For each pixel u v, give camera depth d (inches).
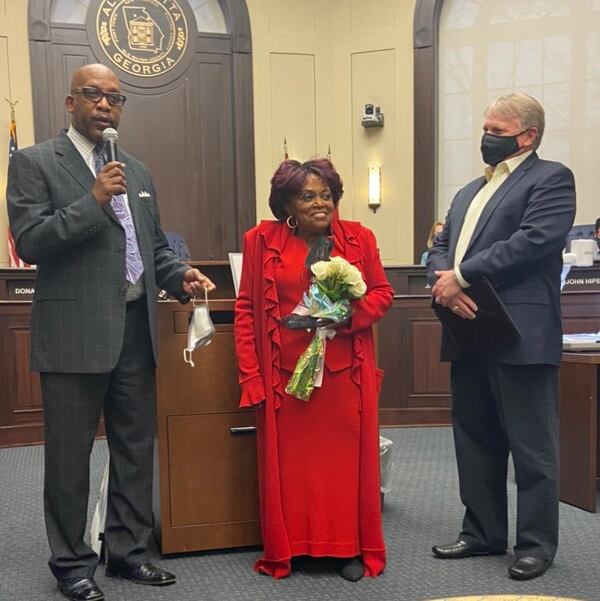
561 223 81.8
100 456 148.3
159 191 257.0
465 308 82.4
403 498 117.9
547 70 248.5
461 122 259.1
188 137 259.1
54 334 78.1
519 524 86.9
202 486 94.6
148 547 98.2
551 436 85.7
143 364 84.8
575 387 112.0
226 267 109.4
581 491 111.4
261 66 263.9
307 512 87.0
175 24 255.8
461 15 258.1
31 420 166.4
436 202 261.3
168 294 95.0
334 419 86.5
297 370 84.2
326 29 269.4
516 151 86.7
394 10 260.5
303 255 87.0
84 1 247.4
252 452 96.0
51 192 77.7
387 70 262.7
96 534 93.1
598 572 86.5
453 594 80.9
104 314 78.5
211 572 89.0
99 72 78.9
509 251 80.6
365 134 266.7
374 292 88.3
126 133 252.7
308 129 269.3
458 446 93.0
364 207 268.4
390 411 179.0
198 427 94.2
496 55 254.4
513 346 83.7
